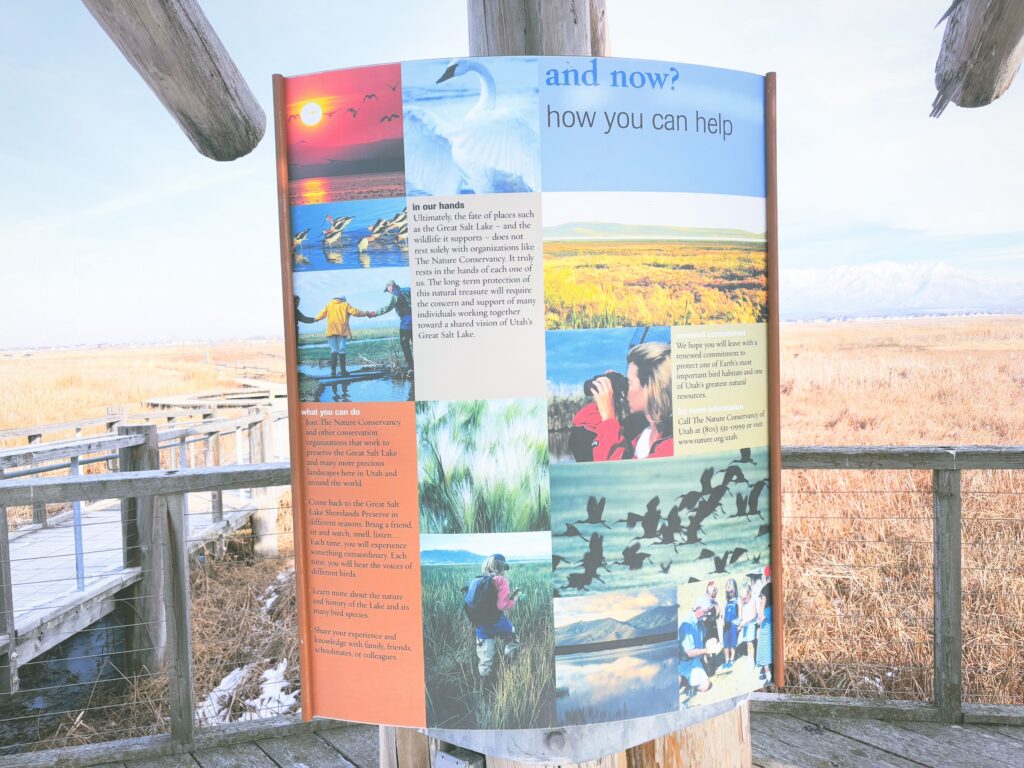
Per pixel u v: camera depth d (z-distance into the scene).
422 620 1.52
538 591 1.50
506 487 1.48
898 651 3.94
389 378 1.49
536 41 1.84
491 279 1.45
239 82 2.20
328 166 1.49
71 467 5.39
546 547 1.49
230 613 5.93
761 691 3.53
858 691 3.50
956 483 2.93
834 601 4.39
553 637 1.50
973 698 3.66
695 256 1.54
